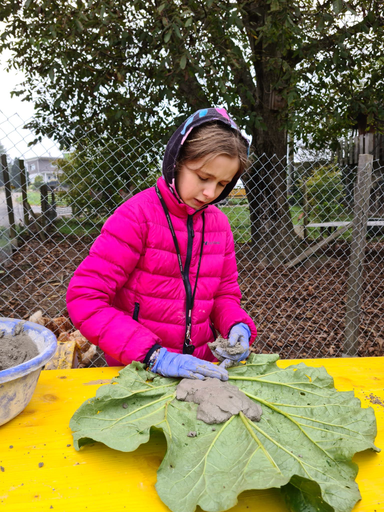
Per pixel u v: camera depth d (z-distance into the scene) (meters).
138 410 1.04
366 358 1.64
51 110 5.64
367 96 6.01
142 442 0.91
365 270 7.06
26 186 7.50
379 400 1.28
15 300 4.66
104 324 1.27
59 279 5.54
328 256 7.78
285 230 6.89
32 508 0.79
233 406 1.03
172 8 4.04
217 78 4.06
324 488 0.81
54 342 1.13
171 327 1.50
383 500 0.85
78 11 4.12
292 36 4.91
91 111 5.83
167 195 1.40
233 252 1.70
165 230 1.42
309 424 1.02
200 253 1.50
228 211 5.98
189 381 1.15
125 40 4.36
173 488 0.82
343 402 1.11
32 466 0.91
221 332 1.59
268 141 6.75
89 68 5.11
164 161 1.34
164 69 4.16
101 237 1.38
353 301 3.62
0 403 1.00
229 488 0.80
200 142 1.17
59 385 1.31
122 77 4.75
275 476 0.81
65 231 8.01
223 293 1.69
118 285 1.39
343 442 0.95
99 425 1.00
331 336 4.50
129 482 0.88
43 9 4.38
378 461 0.98
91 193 5.10
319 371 1.24
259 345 4.20
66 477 0.88
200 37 4.15
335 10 3.62
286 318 4.96
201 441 0.94
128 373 1.16
